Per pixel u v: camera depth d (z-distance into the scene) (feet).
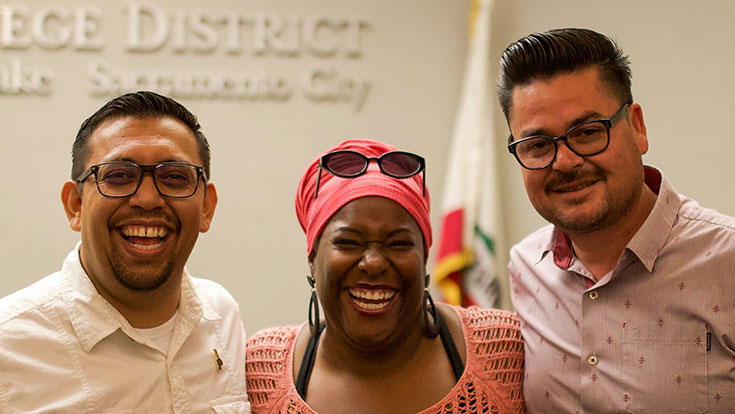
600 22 10.02
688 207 5.57
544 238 6.25
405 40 10.25
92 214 5.34
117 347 5.56
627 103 5.25
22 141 9.77
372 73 10.20
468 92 9.70
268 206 10.06
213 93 9.94
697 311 5.19
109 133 5.41
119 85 9.82
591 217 5.16
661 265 5.39
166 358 5.69
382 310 5.47
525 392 5.88
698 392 5.16
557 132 5.13
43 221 9.78
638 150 5.31
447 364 5.82
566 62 5.12
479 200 9.52
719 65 9.75
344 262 5.44
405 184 5.63
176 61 9.91
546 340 5.81
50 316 5.45
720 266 5.19
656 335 5.33
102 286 5.55
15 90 9.74
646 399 5.28
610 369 5.44
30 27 9.78
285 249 10.08
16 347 5.27
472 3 10.00
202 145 5.84
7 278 9.73
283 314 10.04
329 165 5.68
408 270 5.47
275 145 10.07
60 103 9.80
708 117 9.77
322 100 10.12
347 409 5.58
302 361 5.93
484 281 9.37
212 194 6.11
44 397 5.25
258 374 6.04
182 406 5.64
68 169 9.81
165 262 5.45
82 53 9.83
